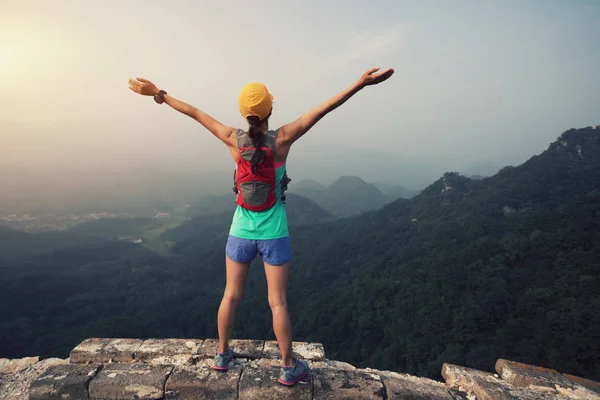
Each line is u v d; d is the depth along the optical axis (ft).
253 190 6.88
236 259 7.36
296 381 7.30
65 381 7.57
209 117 7.63
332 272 340.39
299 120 6.82
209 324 280.92
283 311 7.13
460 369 10.08
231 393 7.38
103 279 490.08
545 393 9.09
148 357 9.21
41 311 350.23
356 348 200.34
